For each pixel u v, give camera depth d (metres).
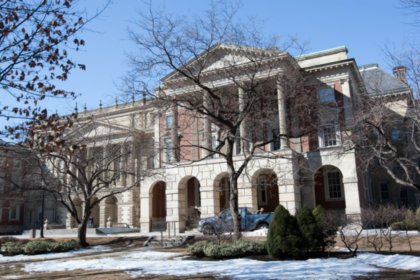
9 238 35.56
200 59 25.16
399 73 34.53
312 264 15.45
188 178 43.28
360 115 28.64
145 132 54.19
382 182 50.25
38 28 11.50
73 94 16.45
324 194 40.75
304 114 37.47
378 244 22.47
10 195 45.62
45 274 17.00
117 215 63.62
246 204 38.12
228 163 23.59
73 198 61.84
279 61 34.72
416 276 12.46
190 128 42.91
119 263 19.28
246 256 18.83
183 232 40.69
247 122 34.47
